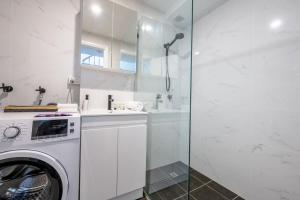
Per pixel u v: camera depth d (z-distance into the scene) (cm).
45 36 133
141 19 177
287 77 110
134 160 128
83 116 106
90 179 108
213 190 150
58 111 114
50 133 86
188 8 104
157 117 144
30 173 83
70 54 143
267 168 121
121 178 121
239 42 146
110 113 119
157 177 139
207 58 183
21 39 124
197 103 196
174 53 122
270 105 120
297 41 105
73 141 93
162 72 139
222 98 162
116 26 163
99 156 112
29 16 127
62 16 139
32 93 129
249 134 135
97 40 152
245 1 141
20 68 125
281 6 114
